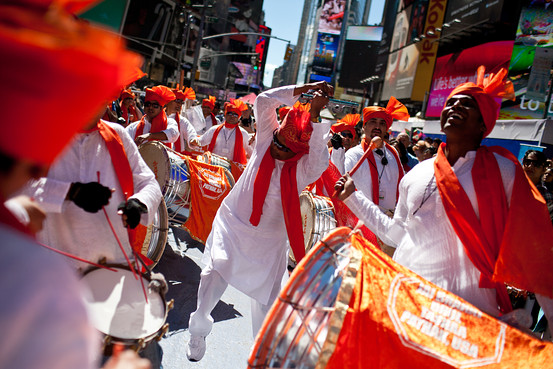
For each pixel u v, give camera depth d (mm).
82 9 928
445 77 29047
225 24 75812
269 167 3541
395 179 4930
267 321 1771
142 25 35594
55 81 725
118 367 1060
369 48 66125
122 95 10750
